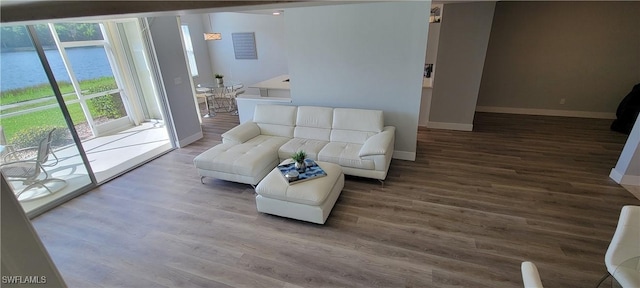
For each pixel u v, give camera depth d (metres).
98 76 5.33
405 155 4.01
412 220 2.75
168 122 4.60
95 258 2.40
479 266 2.21
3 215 0.56
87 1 0.44
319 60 3.95
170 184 3.57
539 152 4.16
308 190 2.60
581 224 2.62
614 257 1.61
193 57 7.85
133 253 2.45
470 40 4.61
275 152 3.59
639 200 2.95
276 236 2.60
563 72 5.62
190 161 4.23
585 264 2.19
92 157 4.41
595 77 5.48
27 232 0.60
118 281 2.18
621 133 4.86
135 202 3.20
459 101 5.03
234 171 3.25
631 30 5.02
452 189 3.25
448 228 2.62
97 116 5.41
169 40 4.39
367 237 2.55
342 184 3.12
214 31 8.15
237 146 3.68
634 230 1.55
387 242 2.48
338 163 3.33
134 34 5.62
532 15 5.42
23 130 2.98
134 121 6.11
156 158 4.36
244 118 4.75
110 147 4.83
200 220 2.86
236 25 7.93
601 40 5.22
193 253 2.43
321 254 2.38
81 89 5.07
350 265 2.26
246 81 8.48
